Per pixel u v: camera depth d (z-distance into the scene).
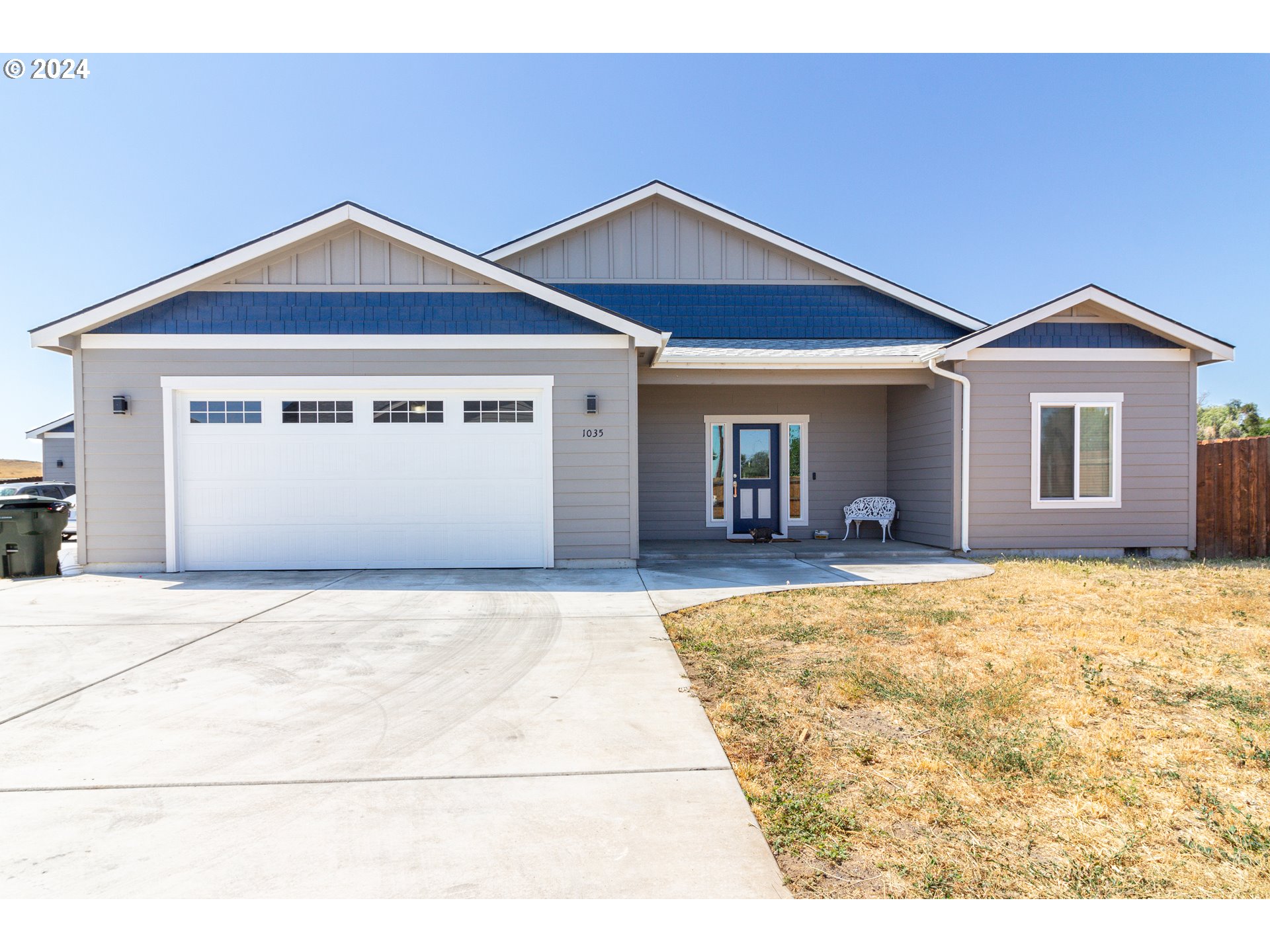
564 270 12.29
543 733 3.61
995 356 10.12
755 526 12.42
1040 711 3.84
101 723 3.77
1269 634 5.52
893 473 12.34
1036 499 10.20
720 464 12.35
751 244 12.48
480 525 9.24
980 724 3.63
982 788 2.96
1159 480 10.30
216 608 6.75
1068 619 6.00
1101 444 10.29
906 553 10.35
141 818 2.75
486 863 2.43
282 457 9.09
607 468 9.27
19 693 4.27
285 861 2.45
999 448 10.20
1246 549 10.48
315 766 3.22
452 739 3.54
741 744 3.45
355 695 4.23
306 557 9.11
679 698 4.13
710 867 2.41
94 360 8.89
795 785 3.00
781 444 12.41
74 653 5.18
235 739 3.54
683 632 5.72
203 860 2.46
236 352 8.97
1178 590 7.41
